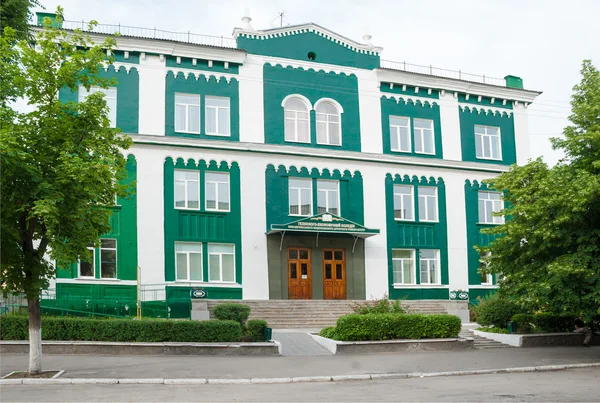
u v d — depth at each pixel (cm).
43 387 1484
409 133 3594
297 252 3247
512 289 2233
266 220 3198
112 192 1744
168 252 2989
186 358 1950
